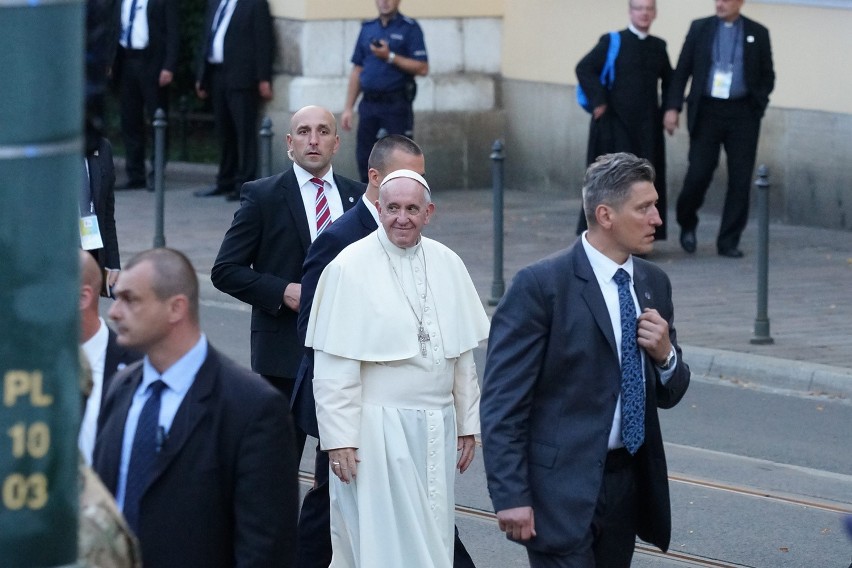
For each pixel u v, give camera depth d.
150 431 13.70
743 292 42.03
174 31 59.09
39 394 8.16
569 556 16.55
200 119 67.81
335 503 19.22
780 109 52.19
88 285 15.06
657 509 16.92
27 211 8.05
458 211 55.78
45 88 8.02
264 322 23.67
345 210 23.95
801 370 34.16
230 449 13.70
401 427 18.72
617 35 46.50
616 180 16.59
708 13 54.00
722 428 31.11
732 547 24.11
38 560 8.25
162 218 47.47
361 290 18.69
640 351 16.81
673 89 46.59
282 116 57.94
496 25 62.16
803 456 29.22
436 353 18.91
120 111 61.41
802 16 51.22
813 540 24.47
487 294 41.78
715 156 46.59
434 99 61.12
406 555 18.67
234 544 13.78
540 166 60.84
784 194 52.50
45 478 8.22
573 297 16.70
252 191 23.72
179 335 13.80
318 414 18.69
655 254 47.44
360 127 53.59
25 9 7.93
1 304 8.04
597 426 16.62
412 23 53.09
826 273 44.56
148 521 13.57
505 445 16.56
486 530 24.86
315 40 57.28
